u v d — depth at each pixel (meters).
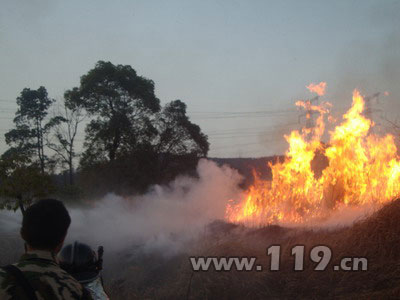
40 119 41.69
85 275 3.62
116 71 38.59
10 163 10.80
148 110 39.72
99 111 38.72
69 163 41.34
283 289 8.77
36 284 2.54
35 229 2.71
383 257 8.82
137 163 37.06
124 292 9.66
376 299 7.49
